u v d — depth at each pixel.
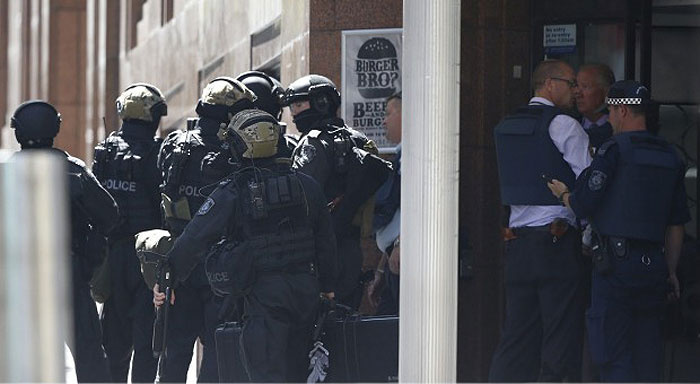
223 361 32.16
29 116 33.28
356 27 41.62
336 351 32.44
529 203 33.25
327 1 41.84
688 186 40.03
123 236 37.28
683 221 32.97
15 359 17.11
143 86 38.00
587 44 40.03
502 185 33.81
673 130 40.06
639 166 31.95
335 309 32.47
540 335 33.84
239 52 52.81
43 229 17.03
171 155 35.28
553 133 33.25
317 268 31.69
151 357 37.38
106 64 82.06
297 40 43.34
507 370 33.94
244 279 30.84
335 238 32.16
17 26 120.69
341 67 41.72
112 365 38.25
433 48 29.92
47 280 17.09
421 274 29.97
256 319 30.94
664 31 39.94
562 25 40.06
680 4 39.84
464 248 38.72
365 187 34.94
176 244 31.28
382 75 41.50
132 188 37.34
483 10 40.03
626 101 32.47
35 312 17.11
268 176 31.28
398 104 39.59
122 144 37.41
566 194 32.69
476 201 40.00
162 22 69.44
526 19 40.25
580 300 33.34
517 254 33.44
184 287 35.47
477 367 39.88
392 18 41.53
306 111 35.06
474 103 40.03
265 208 30.91
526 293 33.66
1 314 17.06
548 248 33.12
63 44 103.88
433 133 29.92
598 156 32.06
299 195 31.19
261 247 30.92
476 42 40.06
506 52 40.12
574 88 35.69
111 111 81.94
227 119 35.59
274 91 36.66
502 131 33.75
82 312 33.34
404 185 30.33
